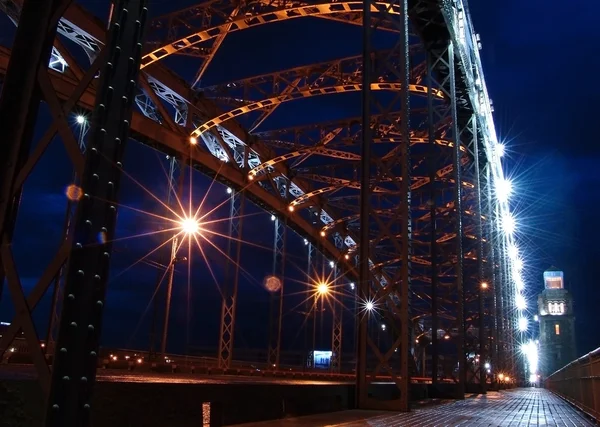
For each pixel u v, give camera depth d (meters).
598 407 11.81
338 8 28.44
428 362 59.38
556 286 142.25
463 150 34.53
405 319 13.52
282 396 10.15
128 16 4.20
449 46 25.31
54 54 28.23
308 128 50.84
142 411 6.30
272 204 54.69
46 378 3.46
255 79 42.50
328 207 64.19
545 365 134.88
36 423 4.50
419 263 54.53
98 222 3.72
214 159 45.00
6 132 3.95
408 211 14.01
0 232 3.79
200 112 42.84
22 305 3.63
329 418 10.46
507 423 11.20
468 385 30.16
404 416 11.81
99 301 3.65
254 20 29.94
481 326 30.22
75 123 21.86
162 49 31.67
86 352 3.55
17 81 4.05
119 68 4.06
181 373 33.88
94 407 5.61
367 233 14.20
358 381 13.62
